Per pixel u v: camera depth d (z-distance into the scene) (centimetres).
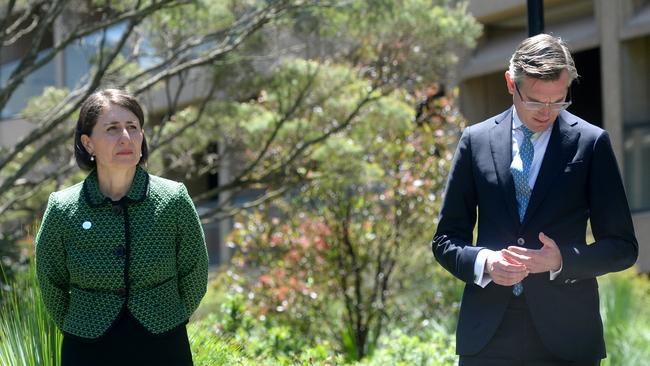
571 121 702
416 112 2080
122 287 645
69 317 652
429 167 1884
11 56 3891
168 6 1634
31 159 1809
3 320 897
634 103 2794
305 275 1836
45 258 655
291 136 1912
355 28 1698
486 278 679
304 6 1641
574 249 657
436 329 1688
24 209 2070
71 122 2062
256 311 1769
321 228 1845
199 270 669
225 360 973
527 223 686
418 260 1870
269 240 1920
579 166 685
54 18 1733
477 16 3042
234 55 1827
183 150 2222
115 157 646
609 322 1708
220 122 2000
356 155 1792
